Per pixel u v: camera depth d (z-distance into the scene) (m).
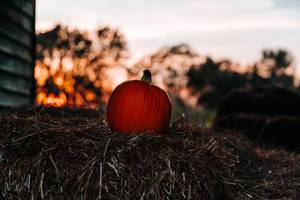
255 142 5.31
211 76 33.03
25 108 3.66
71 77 20.28
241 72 34.19
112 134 2.64
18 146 2.48
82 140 2.52
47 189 2.37
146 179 2.38
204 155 2.65
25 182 2.37
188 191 2.44
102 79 24.05
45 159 2.40
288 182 3.54
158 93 3.02
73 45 21.22
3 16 4.62
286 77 35.88
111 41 25.55
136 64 29.42
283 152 4.73
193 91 32.72
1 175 2.40
